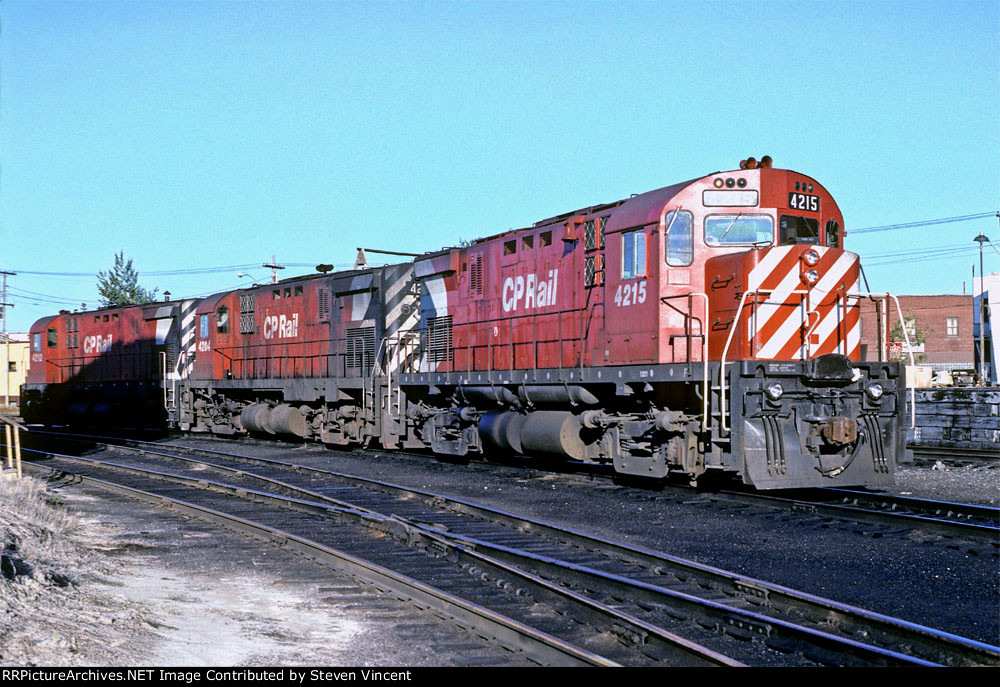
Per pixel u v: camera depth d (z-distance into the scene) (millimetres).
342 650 7141
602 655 6891
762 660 6762
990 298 49906
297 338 25750
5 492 13141
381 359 22297
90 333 36188
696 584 8922
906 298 71000
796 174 14453
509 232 18469
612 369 15117
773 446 13133
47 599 7672
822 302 13875
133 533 12484
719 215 14305
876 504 13648
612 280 15336
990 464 18609
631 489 15164
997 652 6215
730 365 13180
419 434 21719
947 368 62531
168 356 31547
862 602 8320
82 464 21359
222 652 6973
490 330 18797
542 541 11289
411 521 12562
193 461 20703
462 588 9047
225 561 10711
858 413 13672
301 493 15695
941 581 9031
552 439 16625
